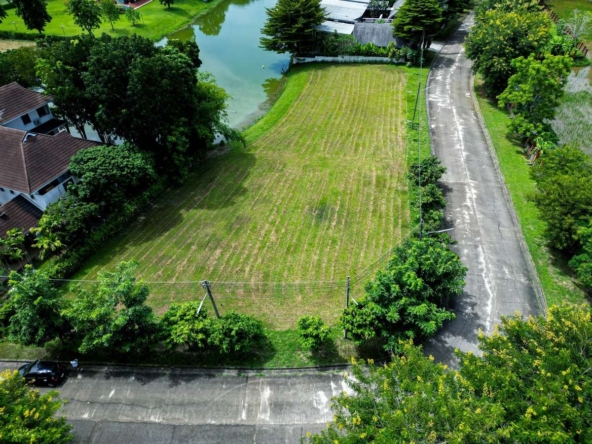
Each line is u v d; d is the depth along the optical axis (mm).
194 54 57156
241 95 62750
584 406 16953
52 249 33750
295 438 23469
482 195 40500
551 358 18062
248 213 40062
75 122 47188
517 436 16250
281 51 70000
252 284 32969
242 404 25219
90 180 35938
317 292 32031
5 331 30000
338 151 48125
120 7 88000
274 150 49000
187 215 40094
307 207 40375
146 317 25750
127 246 36938
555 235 31609
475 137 49000
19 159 37844
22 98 46625
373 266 34000
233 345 26078
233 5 100562
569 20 70500
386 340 27797
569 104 54094
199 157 47125
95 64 39000
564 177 31953
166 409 25172
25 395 20859
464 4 82000
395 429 16438
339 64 68625
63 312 25375
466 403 17125
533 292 31391
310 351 27719
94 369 27516
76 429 24359
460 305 30500
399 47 68250
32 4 73750
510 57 51719
